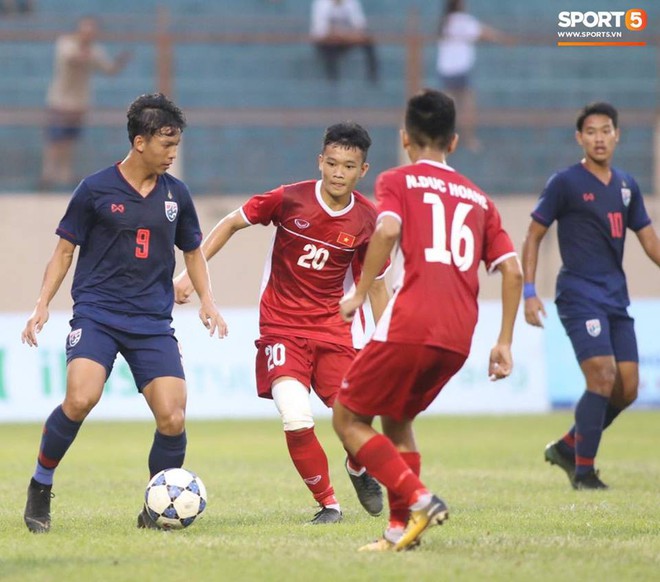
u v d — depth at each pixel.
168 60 69.12
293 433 24.30
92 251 22.94
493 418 57.53
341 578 17.23
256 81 77.81
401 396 19.78
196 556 19.17
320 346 25.11
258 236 67.75
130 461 39.16
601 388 31.14
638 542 20.95
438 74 78.69
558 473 35.25
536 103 79.19
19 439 47.75
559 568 18.06
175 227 23.30
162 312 23.23
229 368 58.97
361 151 24.56
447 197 19.80
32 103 76.25
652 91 79.56
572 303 31.80
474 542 20.77
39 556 19.50
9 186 70.62
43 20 74.00
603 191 31.83
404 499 19.33
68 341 22.91
